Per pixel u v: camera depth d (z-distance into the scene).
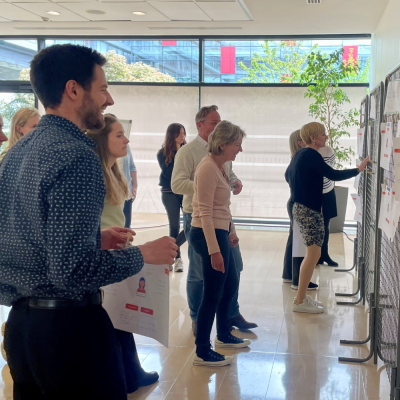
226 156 2.82
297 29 7.11
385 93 3.01
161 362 3.04
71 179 1.22
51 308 1.34
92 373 1.38
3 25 7.29
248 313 3.95
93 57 1.41
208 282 2.84
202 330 2.94
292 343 3.35
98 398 1.40
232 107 7.99
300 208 3.86
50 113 1.40
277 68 7.81
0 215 1.33
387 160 2.44
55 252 1.20
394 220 2.22
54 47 1.38
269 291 4.54
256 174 8.02
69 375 1.36
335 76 7.05
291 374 2.89
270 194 8.02
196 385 2.75
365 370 2.96
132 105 8.23
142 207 8.38
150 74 8.14
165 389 2.70
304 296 3.98
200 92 8.05
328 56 7.60
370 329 3.12
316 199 3.82
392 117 2.56
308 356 3.15
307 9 5.88
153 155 8.27
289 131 7.87
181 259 5.31
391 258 2.75
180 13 6.25
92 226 1.26
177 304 4.16
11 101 8.45
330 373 2.91
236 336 3.46
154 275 1.92
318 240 3.85
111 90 8.24
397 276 2.56
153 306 1.93
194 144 3.31
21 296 1.40
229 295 3.18
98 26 7.23
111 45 8.16
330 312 3.99
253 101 7.92
